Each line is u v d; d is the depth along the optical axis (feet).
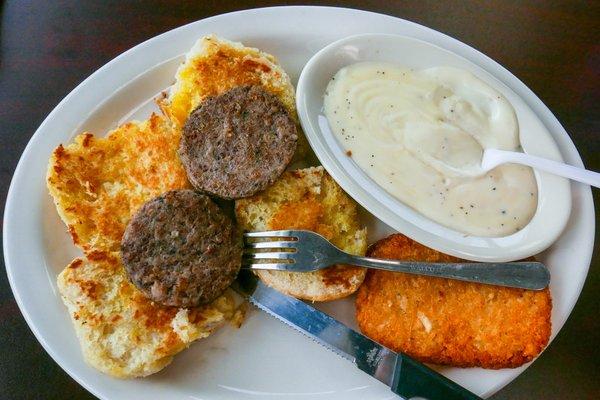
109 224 1.22
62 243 1.25
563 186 1.24
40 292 1.18
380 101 1.30
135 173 1.27
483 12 1.57
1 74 1.43
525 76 1.50
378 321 1.17
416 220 1.21
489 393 1.14
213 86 1.31
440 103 1.31
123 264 1.15
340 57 1.34
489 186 1.23
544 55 1.53
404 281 1.21
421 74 1.34
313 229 1.23
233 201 1.25
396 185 1.23
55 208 1.26
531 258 1.25
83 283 1.15
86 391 1.17
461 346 1.15
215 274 1.15
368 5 1.57
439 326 1.16
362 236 1.25
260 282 1.20
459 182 1.23
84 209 1.23
